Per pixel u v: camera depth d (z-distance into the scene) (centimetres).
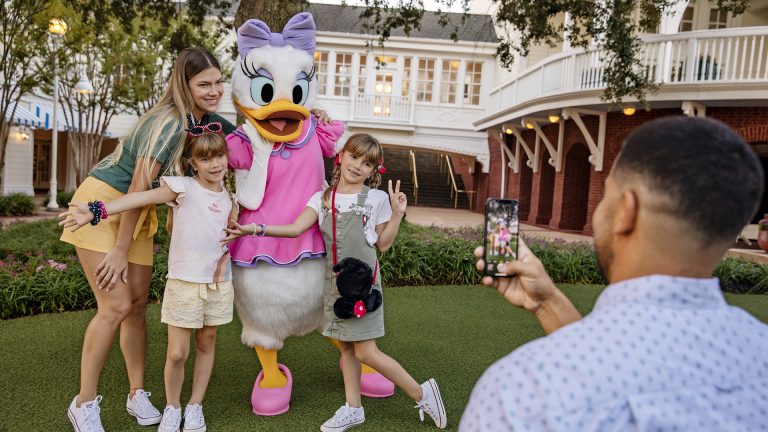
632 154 102
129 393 327
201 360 305
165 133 288
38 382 372
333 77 2339
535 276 142
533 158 1842
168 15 1109
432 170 2728
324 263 331
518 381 92
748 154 97
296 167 333
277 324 323
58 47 1498
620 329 93
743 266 796
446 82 2362
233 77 346
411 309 595
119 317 290
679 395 87
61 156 2652
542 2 930
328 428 308
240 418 328
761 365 94
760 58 1084
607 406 86
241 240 322
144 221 304
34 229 1040
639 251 101
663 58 1173
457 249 793
